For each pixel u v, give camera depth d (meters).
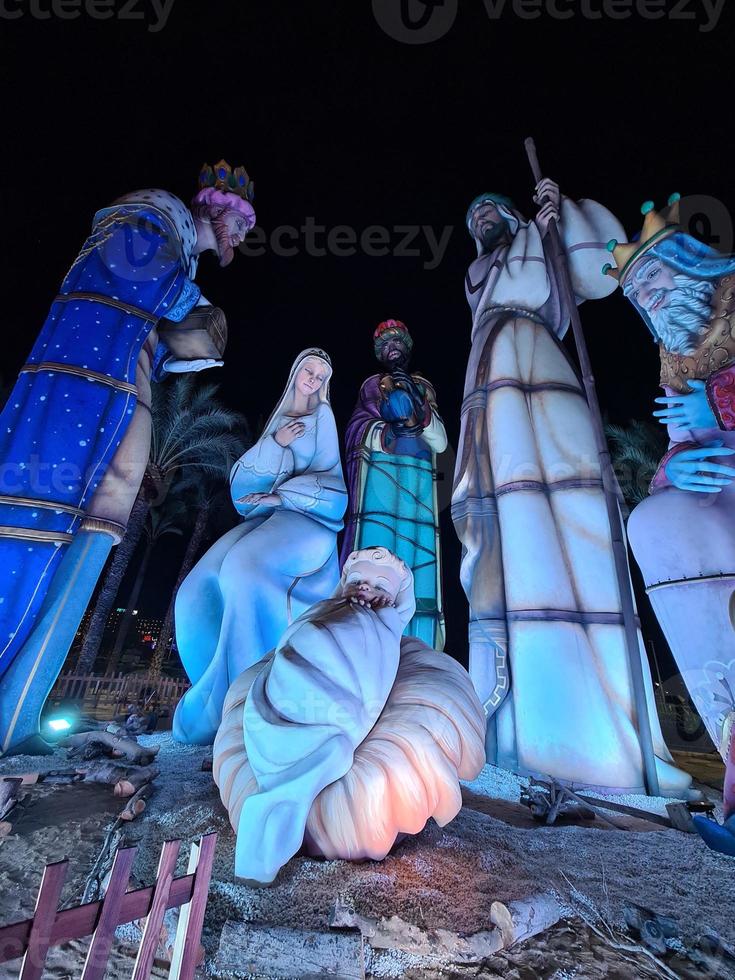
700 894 3.44
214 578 7.57
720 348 5.20
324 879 3.03
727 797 4.43
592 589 7.67
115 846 3.51
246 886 2.94
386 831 3.27
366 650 3.59
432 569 10.16
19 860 3.38
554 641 7.41
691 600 5.39
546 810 5.28
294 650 3.61
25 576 6.22
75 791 4.86
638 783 6.64
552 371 8.95
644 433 19.14
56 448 6.59
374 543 10.02
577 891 3.30
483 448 9.05
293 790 3.11
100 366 7.02
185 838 3.66
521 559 7.97
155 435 20.73
